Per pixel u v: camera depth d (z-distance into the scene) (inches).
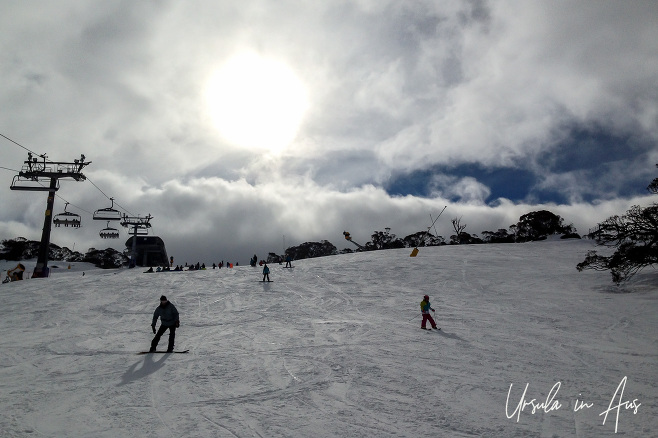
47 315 898.1
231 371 425.4
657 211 1097.4
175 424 285.3
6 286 1343.5
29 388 373.7
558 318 762.8
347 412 309.0
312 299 1067.3
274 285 1305.4
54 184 1931.6
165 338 637.9
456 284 1243.2
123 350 548.1
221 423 286.7
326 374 413.4
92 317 876.6
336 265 1720.0
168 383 384.5
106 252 4874.5
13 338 652.7
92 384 384.5
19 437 264.2
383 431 273.9
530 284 1192.8
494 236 4256.9
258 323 765.9
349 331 673.6
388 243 4379.9
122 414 305.0
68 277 1568.7
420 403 329.7
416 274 1434.5
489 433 272.2
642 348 539.5
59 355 518.9
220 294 1159.0
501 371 429.7
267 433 269.4
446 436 266.7
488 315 818.2
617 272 1104.2
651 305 825.5
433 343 576.4
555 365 455.5
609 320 730.2
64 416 301.9
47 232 1899.6
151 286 1310.3
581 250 1962.4
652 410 316.8
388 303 991.0
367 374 414.0
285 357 488.4
